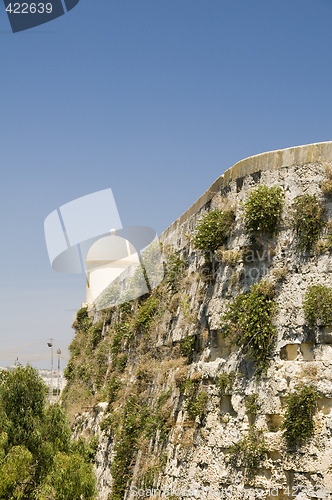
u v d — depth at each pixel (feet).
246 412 64.39
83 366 148.77
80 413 139.54
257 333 64.64
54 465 79.77
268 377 63.31
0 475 76.64
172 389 82.64
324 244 63.41
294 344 62.90
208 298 75.77
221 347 72.02
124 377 112.98
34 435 82.89
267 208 66.59
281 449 60.70
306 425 59.47
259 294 65.87
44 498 75.05
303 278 63.82
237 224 71.46
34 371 88.33
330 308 61.36
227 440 65.67
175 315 88.58
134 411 96.27
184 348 78.95
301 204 65.00
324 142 65.72
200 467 68.54
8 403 85.05
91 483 78.43
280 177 67.51
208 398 70.59
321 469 57.93
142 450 86.99
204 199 83.46
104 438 114.01
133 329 112.37
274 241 66.69
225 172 76.13
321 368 60.75
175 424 77.46
